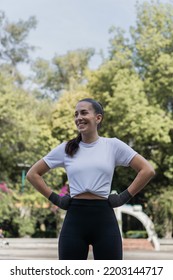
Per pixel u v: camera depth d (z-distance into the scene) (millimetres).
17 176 27609
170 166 26609
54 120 29531
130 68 27938
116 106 25688
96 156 3945
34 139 25656
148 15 27703
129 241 21531
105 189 3906
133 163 3990
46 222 29750
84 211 3871
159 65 26109
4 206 24500
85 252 3873
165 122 25547
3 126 25453
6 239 23000
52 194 4047
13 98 25688
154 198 26672
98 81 28234
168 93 26344
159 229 26359
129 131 25500
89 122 3975
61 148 4059
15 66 40344
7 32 40219
